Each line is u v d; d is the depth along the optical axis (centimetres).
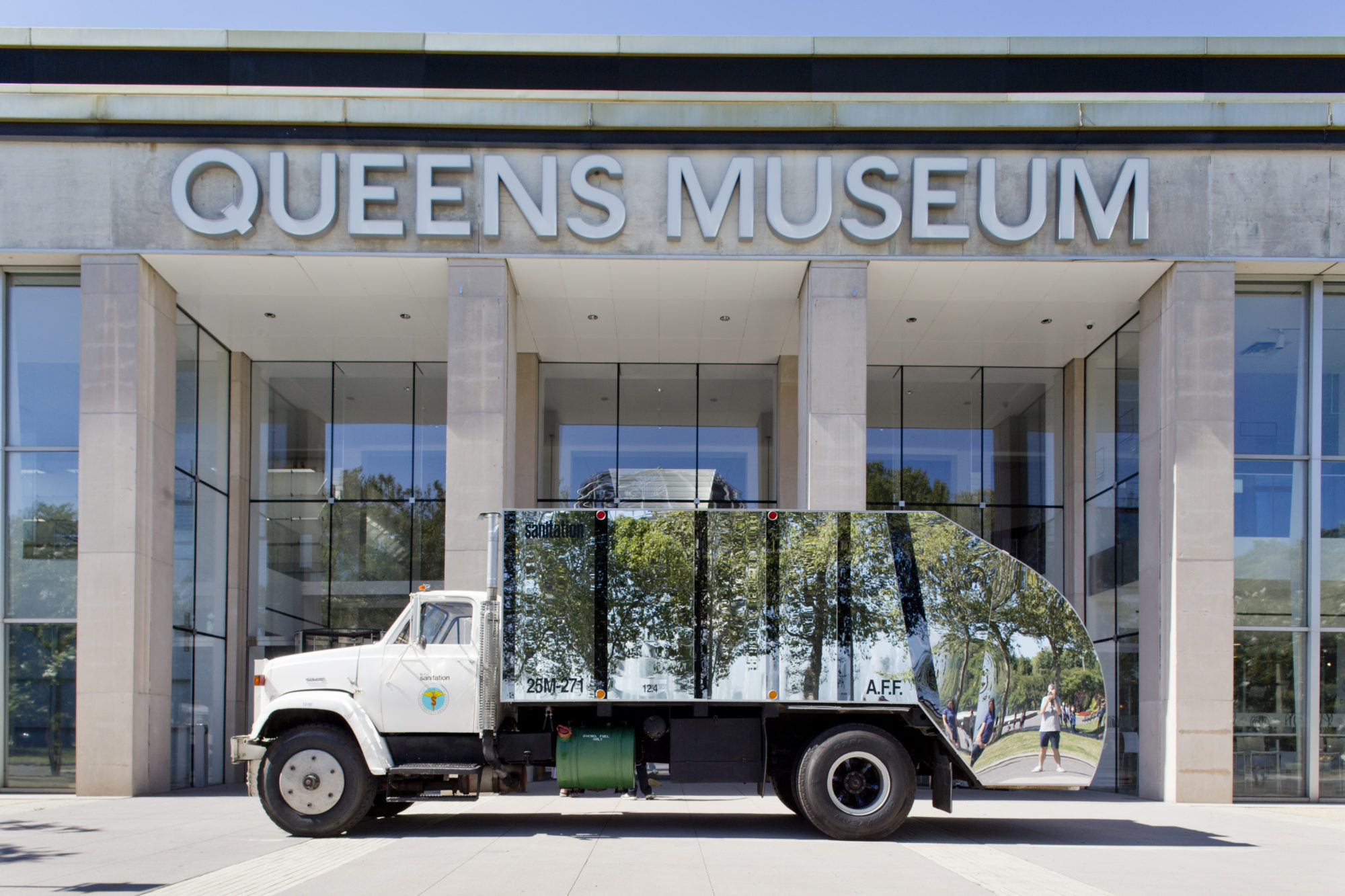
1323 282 1594
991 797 1502
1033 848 933
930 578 982
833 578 979
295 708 963
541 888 686
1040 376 2170
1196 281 1525
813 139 1547
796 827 1034
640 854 841
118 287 1523
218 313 1809
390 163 1530
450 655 980
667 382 2150
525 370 2083
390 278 1620
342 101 1526
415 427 2130
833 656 968
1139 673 1686
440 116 1532
